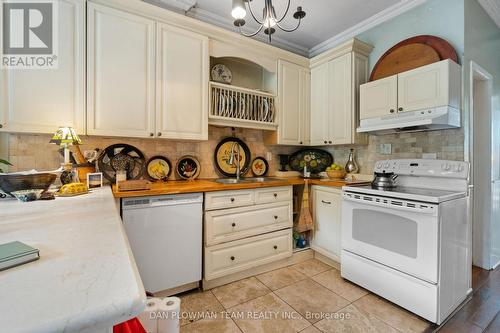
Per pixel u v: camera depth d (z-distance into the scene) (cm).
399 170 211
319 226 246
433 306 150
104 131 179
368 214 188
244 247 211
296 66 283
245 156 283
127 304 35
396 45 233
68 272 44
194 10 243
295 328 150
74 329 31
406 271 163
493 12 230
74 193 140
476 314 162
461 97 193
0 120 149
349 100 248
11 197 132
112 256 52
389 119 209
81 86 171
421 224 156
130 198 164
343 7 238
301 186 259
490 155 228
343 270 208
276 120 270
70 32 167
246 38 240
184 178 238
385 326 151
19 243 53
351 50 246
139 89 190
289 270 230
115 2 180
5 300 34
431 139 211
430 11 215
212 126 262
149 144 225
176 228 180
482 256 230
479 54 215
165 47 200
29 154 179
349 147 280
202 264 194
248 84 284
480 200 231
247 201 213
